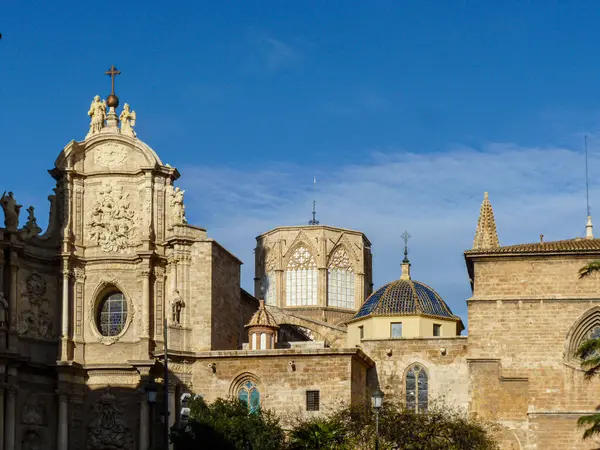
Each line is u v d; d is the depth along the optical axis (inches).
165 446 2564.0
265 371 3388.3
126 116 3668.8
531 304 3361.2
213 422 3068.4
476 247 3998.5
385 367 3503.9
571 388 3307.1
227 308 3654.0
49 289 3545.8
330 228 4709.6
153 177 3607.3
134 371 3501.5
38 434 3432.6
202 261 3526.1
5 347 3334.2
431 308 3784.5
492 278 3393.2
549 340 3339.1
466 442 3129.9
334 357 3348.9
